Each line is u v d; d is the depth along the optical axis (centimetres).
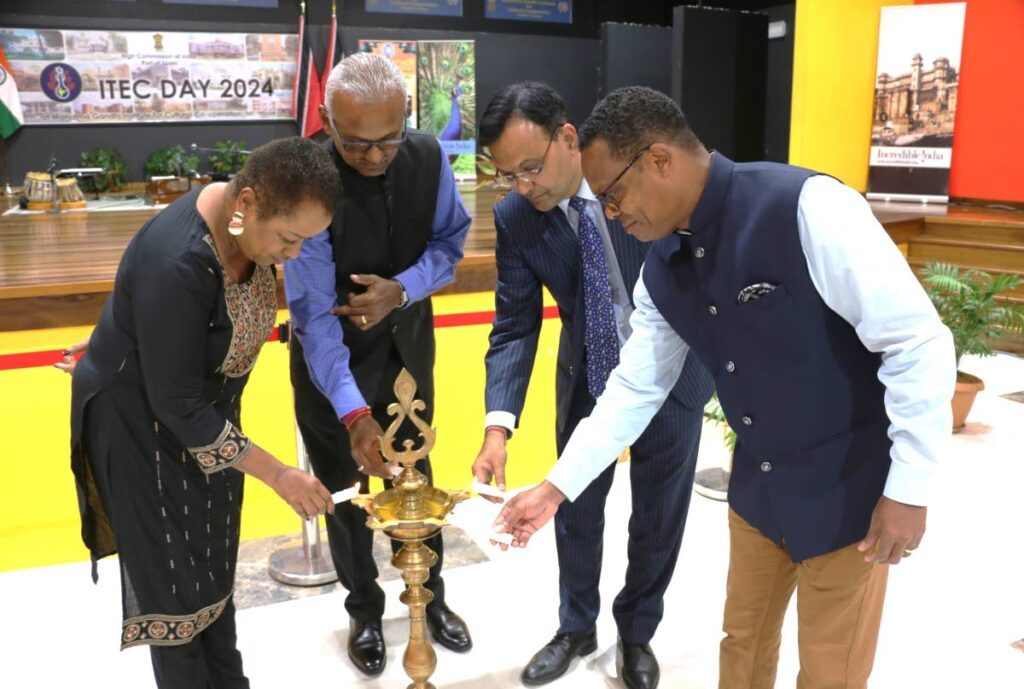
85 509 177
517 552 305
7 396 301
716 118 641
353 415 196
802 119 716
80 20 818
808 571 152
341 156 200
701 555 300
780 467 150
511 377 213
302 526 308
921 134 713
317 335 202
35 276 347
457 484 362
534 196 190
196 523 175
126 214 668
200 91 866
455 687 231
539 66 991
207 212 154
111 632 260
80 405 167
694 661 242
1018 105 671
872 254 129
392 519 150
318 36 903
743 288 140
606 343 200
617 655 240
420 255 220
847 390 141
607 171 140
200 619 180
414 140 210
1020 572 289
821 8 694
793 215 134
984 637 251
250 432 329
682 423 209
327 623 263
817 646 154
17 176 828
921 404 128
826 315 138
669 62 793
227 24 863
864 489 143
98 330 167
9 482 304
